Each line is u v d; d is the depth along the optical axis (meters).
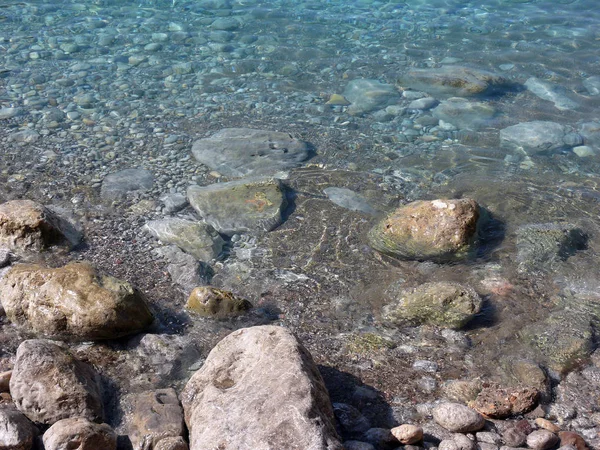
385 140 3.25
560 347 2.13
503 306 2.30
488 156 3.13
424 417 1.88
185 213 2.72
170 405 1.81
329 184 2.92
